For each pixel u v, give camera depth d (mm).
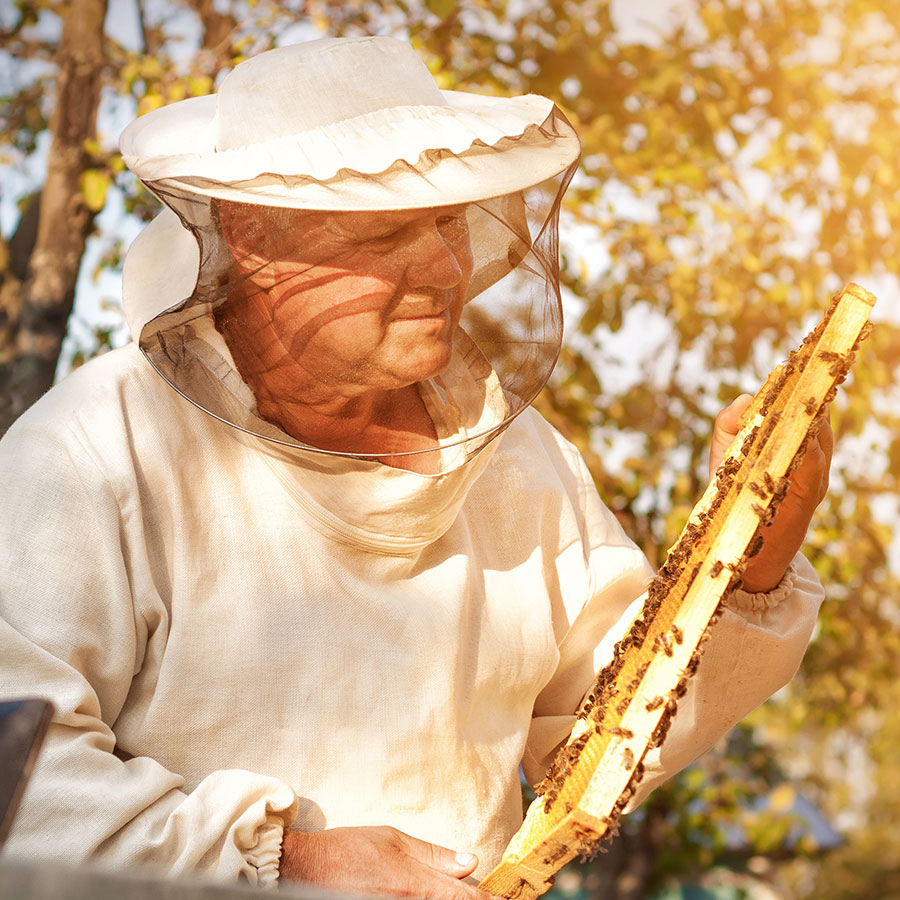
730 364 5664
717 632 1693
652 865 8641
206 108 1748
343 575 1554
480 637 1650
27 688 1374
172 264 1604
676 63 5188
